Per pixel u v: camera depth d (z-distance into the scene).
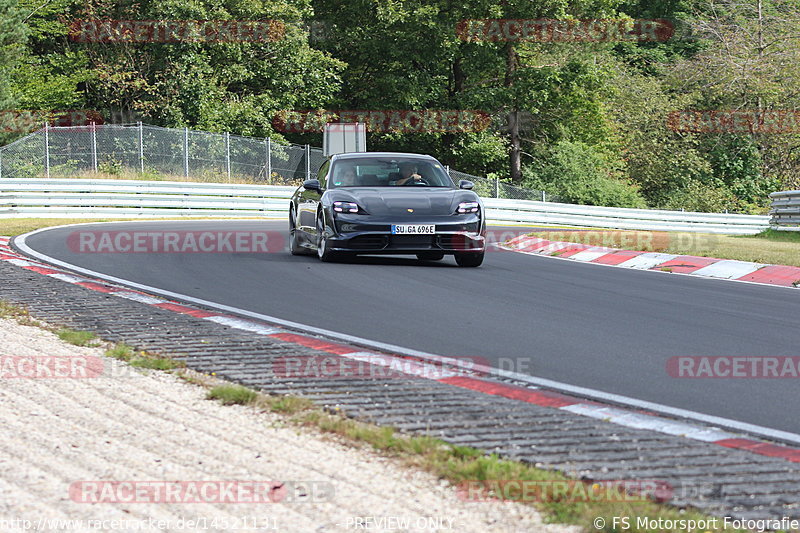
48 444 17.77
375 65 158.62
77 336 27.64
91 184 92.12
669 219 132.00
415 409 20.25
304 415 19.58
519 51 162.88
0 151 102.25
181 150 115.50
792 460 17.25
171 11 133.62
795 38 194.62
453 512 14.31
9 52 118.00
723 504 14.55
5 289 36.78
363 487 15.40
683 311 36.38
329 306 35.25
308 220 51.50
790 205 77.81
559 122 175.88
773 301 40.28
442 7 154.25
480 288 41.12
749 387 23.70
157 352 25.86
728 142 197.62
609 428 19.12
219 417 19.61
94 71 134.50
